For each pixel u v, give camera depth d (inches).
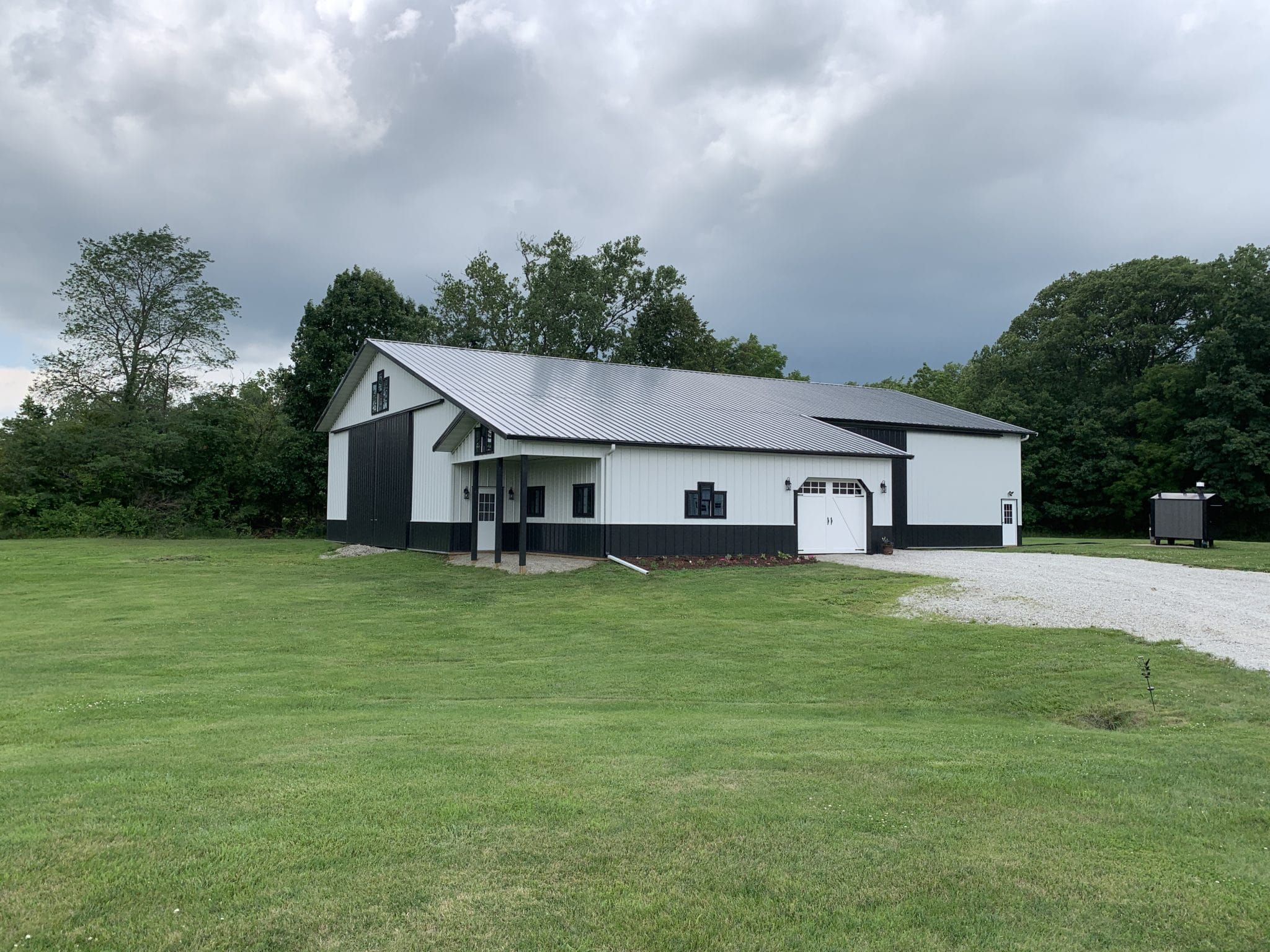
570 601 661.3
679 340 2228.1
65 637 520.7
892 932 156.1
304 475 1692.9
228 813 205.0
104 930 150.9
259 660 454.0
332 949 146.9
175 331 1688.0
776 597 662.5
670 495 901.8
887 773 246.2
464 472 992.2
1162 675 389.1
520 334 2139.5
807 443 1000.2
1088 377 1926.7
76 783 227.3
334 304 1722.4
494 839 191.8
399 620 579.8
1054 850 191.8
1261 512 1616.6
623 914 160.1
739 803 217.6
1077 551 1018.1
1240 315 1596.9
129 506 1578.5
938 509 1235.9
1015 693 376.8
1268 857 190.9
